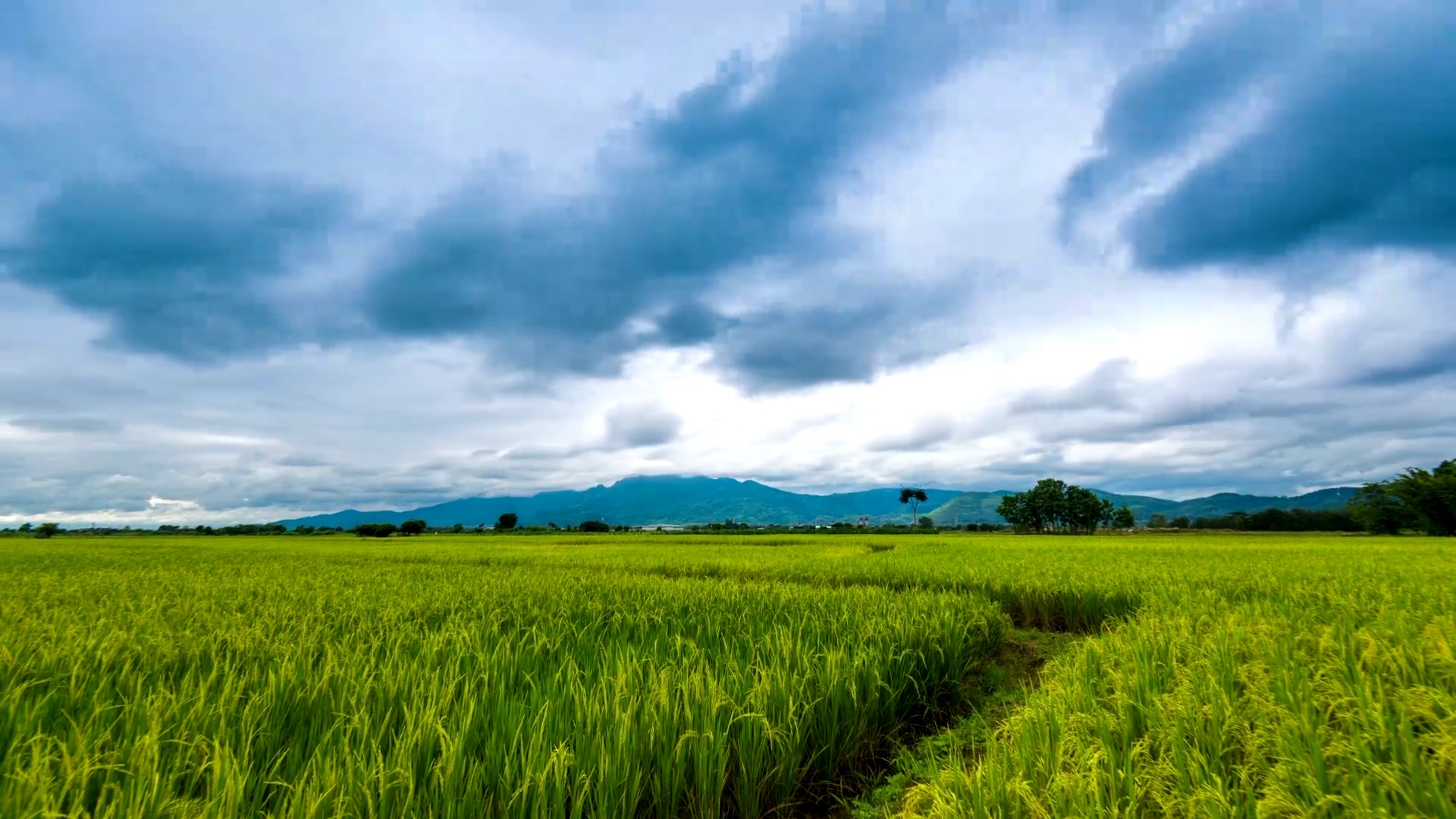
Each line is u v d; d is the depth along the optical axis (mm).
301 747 4188
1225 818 2996
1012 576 14906
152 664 6098
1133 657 5754
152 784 3207
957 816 3314
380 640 6988
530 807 3490
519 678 5668
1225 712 4121
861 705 5484
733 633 7664
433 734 3873
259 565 22766
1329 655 5547
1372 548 28562
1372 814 2848
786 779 4469
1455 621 6637
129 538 78062
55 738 3688
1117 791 3393
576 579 15297
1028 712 4664
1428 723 4020
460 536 72688
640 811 3963
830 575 17234
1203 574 14312
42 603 10461
